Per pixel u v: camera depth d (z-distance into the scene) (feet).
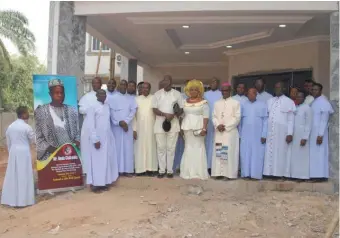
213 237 15.42
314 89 23.07
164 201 20.13
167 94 22.98
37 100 21.74
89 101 22.21
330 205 19.69
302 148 22.80
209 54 42.88
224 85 22.88
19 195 20.68
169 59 46.75
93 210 18.72
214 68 49.24
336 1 23.84
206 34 33.96
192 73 49.98
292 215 17.89
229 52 40.83
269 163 23.00
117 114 23.16
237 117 22.52
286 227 16.42
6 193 20.88
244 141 23.16
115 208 18.97
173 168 24.52
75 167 22.66
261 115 22.94
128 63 46.24
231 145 22.75
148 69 51.75
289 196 21.27
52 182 21.99
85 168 22.43
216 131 23.20
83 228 16.66
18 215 19.51
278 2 24.26
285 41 34.50
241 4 24.44
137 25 30.04
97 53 64.69
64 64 25.22
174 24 28.96
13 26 66.28
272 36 32.60
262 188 22.76
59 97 22.11
